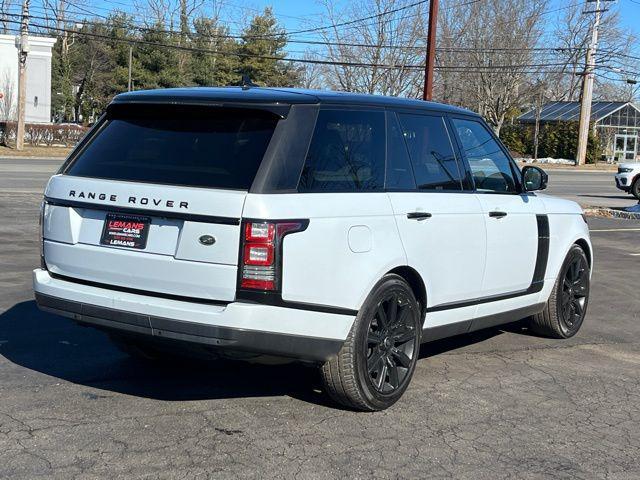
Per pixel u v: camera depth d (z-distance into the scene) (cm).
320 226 462
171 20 6091
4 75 5106
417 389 571
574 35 6238
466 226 577
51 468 415
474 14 5138
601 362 671
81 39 6494
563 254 713
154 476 410
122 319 467
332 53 4403
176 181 467
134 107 518
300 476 417
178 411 504
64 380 556
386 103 546
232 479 410
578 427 513
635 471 448
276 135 466
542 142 6088
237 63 6112
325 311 469
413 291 547
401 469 434
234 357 467
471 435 489
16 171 2577
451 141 596
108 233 480
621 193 2997
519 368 640
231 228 441
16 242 1142
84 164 513
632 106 6328
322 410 516
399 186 534
